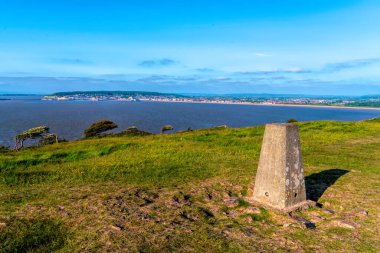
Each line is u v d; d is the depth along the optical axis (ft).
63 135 195.31
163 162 47.29
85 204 27.04
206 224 23.66
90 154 55.98
